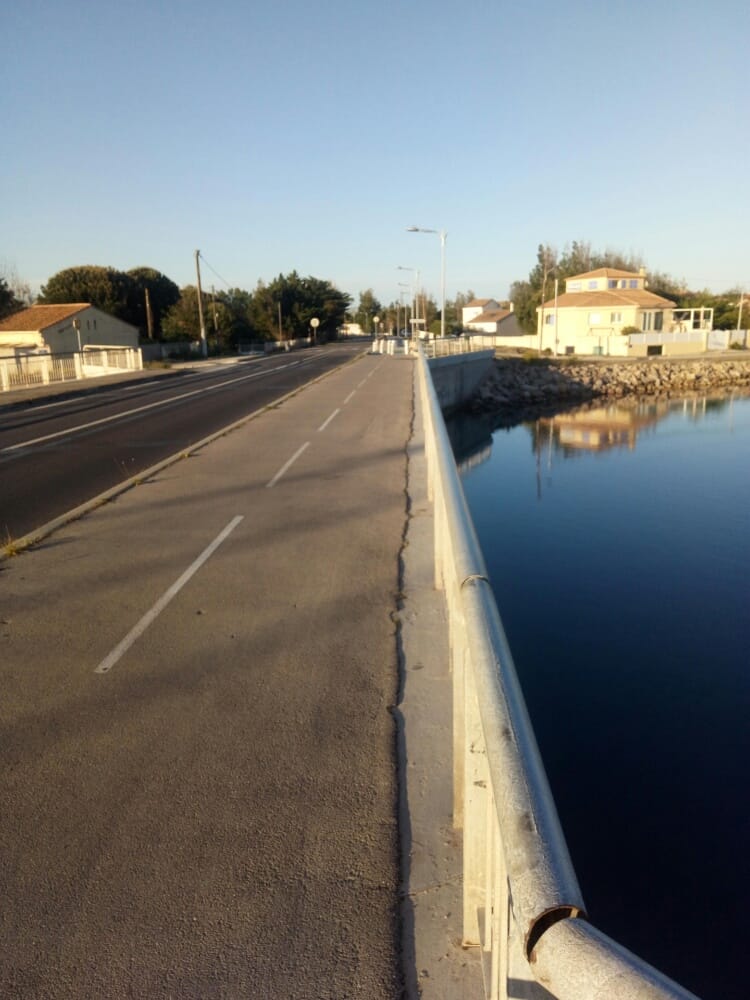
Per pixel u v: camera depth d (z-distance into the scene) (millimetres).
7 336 57719
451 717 4566
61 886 3270
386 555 7711
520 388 54062
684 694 10695
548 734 9609
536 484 27797
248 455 13609
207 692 4977
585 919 1166
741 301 86000
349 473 11844
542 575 16781
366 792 3865
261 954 2863
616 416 46562
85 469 13125
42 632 6000
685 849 7328
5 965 2861
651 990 936
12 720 4695
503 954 1688
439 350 44562
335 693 4914
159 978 2775
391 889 3178
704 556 18031
